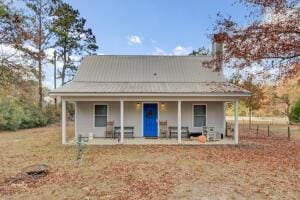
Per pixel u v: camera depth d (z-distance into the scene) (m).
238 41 13.91
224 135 17.88
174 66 20.25
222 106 17.97
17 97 26.45
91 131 17.75
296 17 12.97
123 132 16.66
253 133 22.38
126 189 7.54
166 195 7.07
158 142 15.98
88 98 15.51
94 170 9.52
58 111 32.12
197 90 15.45
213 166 10.20
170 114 18.02
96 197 6.96
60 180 8.38
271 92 26.33
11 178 8.55
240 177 8.73
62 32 31.97
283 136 20.22
